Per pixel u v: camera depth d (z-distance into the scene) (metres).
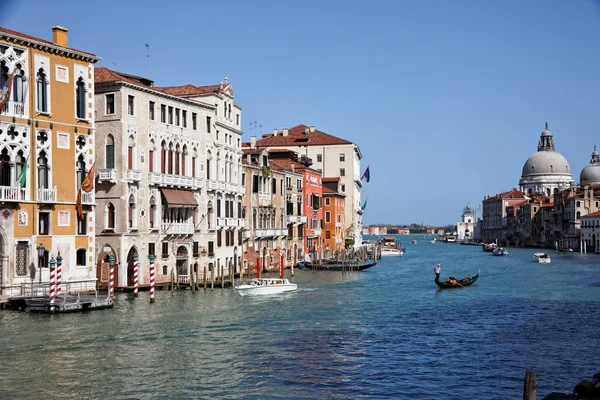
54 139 40.12
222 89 58.75
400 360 27.89
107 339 30.69
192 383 24.08
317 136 110.88
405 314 40.69
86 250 42.06
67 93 40.94
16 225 37.94
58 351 28.22
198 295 46.56
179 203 51.59
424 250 179.62
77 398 22.23
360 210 124.62
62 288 40.31
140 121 48.44
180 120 52.97
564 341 32.19
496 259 120.38
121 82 46.41
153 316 36.94
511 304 46.56
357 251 99.12
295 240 81.44
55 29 41.06
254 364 26.83
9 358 27.02
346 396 22.92
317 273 72.69
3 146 37.25
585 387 18.77
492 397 22.92
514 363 27.59
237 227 62.09
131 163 47.69
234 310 40.22
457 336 33.28
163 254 51.09
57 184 40.28
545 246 193.00
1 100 36.62
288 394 23.05
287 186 78.75
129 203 47.34
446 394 23.25
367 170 105.94
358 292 53.34
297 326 35.38
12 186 37.59
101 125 47.22
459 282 60.09
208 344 30.30
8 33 37.19
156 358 27.44
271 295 49.03
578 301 48.72
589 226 155.62
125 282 47.00
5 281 37.50
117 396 22.50
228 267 59.41
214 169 57.50
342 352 29.22
